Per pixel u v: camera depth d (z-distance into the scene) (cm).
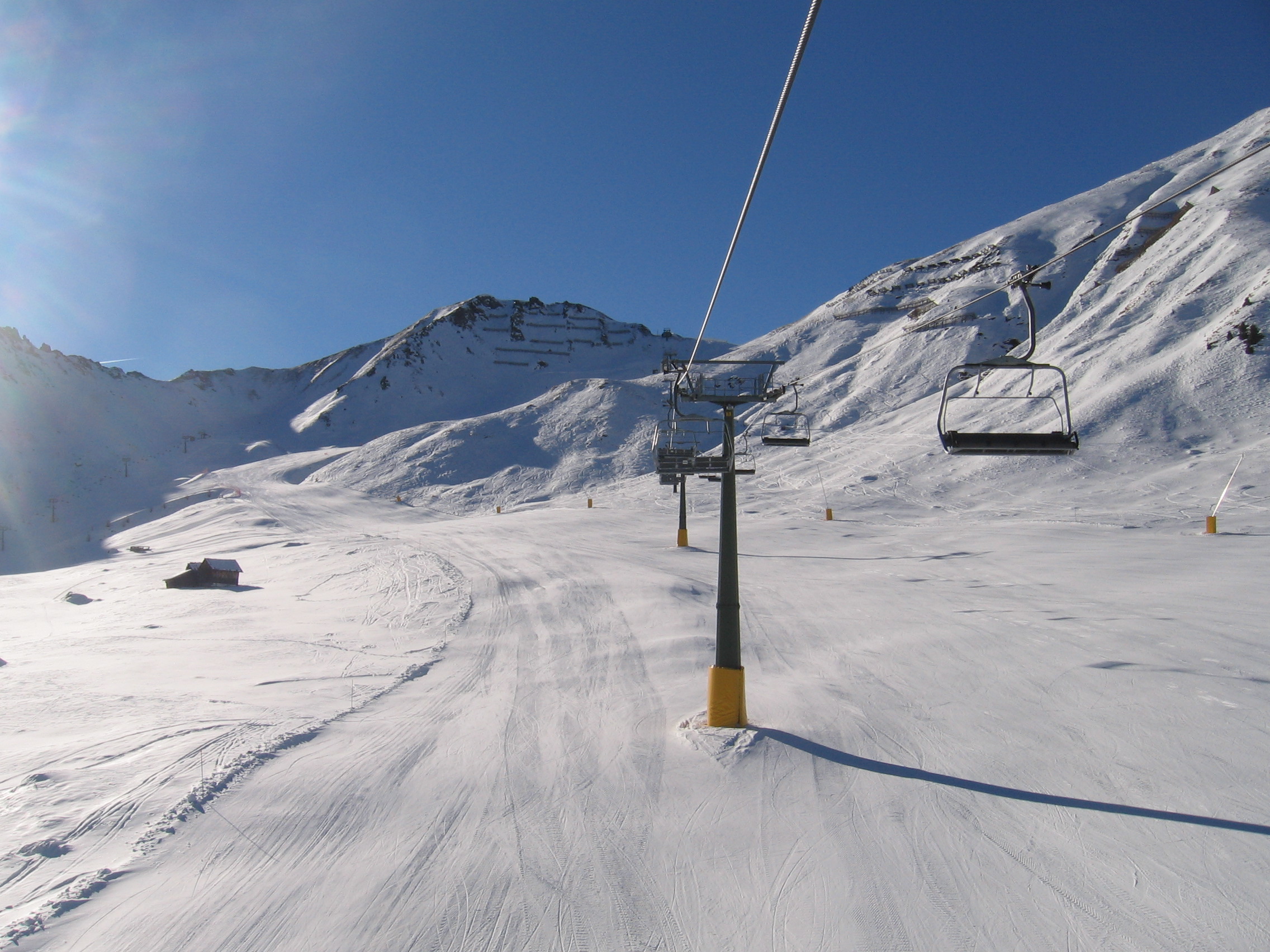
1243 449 3875
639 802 720
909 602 1798
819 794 718
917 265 15500
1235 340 4797
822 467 5600
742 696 918
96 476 11744
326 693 1248
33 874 590
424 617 2108
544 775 803
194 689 1295
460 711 1090
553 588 2348
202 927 516
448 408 17312
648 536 3834
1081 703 941
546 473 9300
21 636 2297
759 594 2014
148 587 3694
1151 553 2353
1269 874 537
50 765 848
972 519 3725
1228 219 6912
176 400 19625
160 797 740
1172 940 473
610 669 1323
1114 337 6097
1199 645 1173
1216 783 687
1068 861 573
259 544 5147
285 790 766
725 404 966
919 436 5728
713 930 508
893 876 564
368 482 9506
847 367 10300
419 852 628
